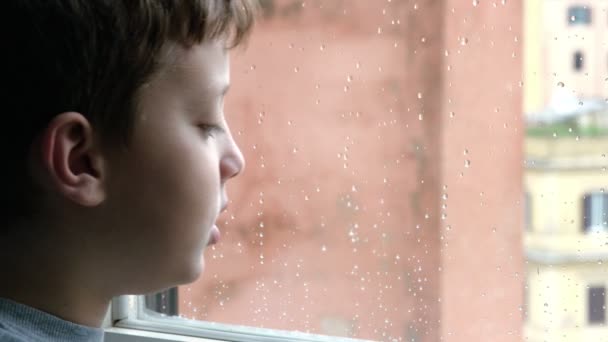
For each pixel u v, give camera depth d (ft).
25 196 1.95
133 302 3.20
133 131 1.90
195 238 2.06
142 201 1.97
